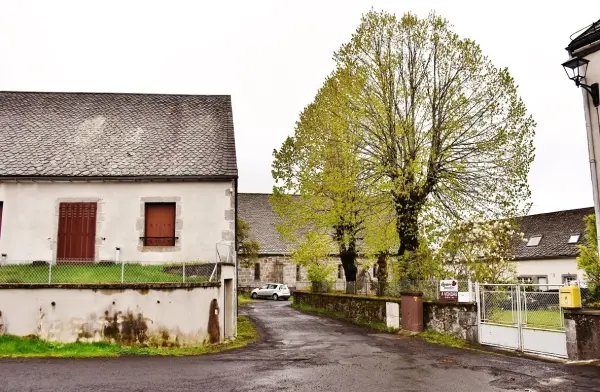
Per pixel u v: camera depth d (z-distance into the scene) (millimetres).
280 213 24094
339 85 21484
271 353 12391
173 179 16656
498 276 19641
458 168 19547
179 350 12133
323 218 21453
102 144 18156
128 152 17750
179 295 12531
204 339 12914
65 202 16453
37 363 10234
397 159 20359
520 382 9094
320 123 22250
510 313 13250
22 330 12023
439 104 20359
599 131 13078
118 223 16469
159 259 16406
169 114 20484
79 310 12172
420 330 16344
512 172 19297
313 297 29422
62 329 12086
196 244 16516
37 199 16391
